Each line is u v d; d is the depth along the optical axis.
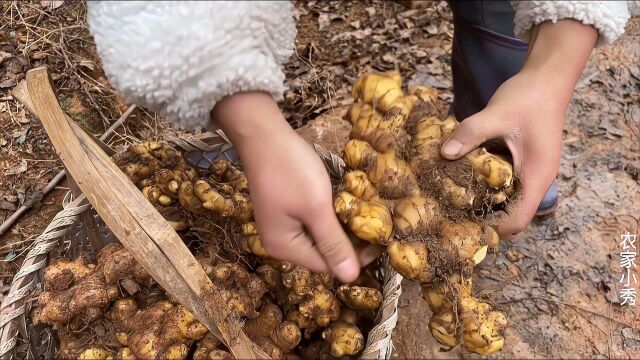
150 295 0.47
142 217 0.39
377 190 0.37
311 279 0.44
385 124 0.38
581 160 0.69
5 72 0.71
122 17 0.27
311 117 0.77
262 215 0.31
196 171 0.51
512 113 0.34
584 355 0.56
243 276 0.45
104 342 0.45
